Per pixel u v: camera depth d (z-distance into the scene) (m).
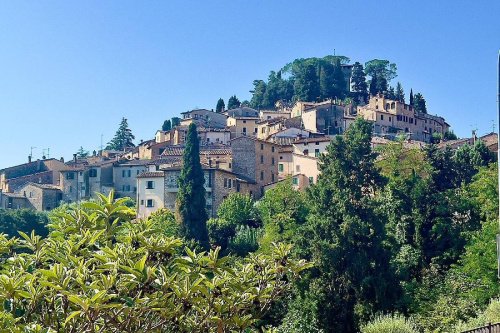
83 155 199.00
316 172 106.69
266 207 79.56
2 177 146.75
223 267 19.44
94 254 18.12
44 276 17.66
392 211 62.69
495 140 120.06
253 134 154.38
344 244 51.41
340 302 49.66
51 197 131.88
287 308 50.91
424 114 176.12
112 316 17.23
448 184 74.31
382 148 76.75
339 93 198.00
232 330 19.97
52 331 16.59
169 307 17.84
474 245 49.47
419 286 52.56
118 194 130.62
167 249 19.22
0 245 20.83
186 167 80.94
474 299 44.84
